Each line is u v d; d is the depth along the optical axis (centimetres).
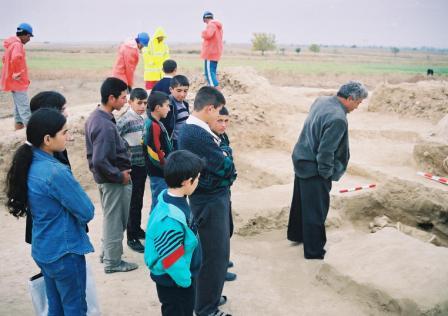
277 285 501
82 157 871
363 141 971
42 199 322
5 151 810
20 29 915
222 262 417
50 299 356
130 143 570
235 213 645
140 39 994
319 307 454
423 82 1222
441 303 405
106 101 475
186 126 395
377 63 7431
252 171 927
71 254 335
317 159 510
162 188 527
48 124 318
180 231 301
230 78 1310
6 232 661
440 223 644
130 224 586
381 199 692
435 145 734
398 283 435
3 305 461
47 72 3688
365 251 503
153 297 477
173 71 753
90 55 7881
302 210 550
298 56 9844
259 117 1091
